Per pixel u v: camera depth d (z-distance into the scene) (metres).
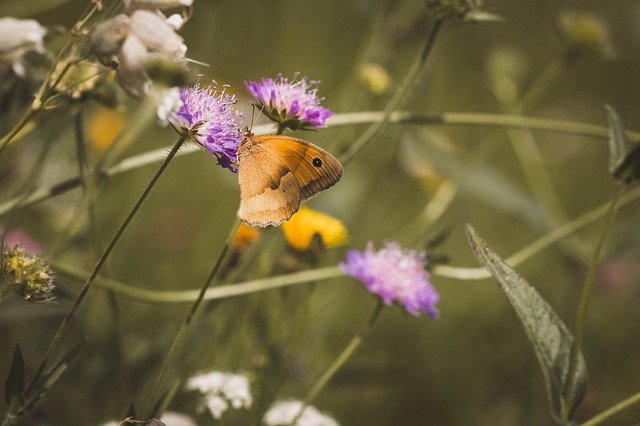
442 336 0.81
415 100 0.79
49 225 0.69
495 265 0.58
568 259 0.79
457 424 0.77
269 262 0.67
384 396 0.75
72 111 0.61
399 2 0.80
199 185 0.80
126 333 0.67
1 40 0.56
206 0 0.75
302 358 0.70
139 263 0.76
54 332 0.67
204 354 0.67
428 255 0.67
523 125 0.72
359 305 0.80
